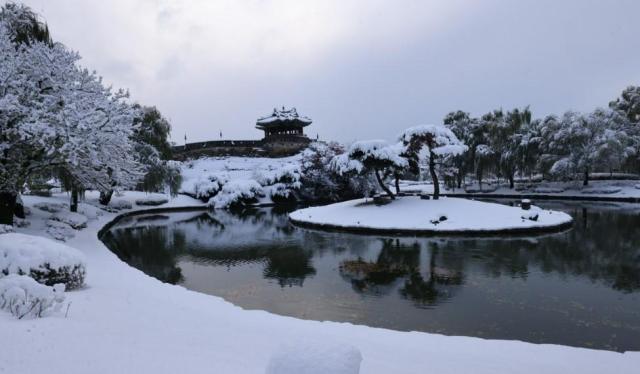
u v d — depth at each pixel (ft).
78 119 46.68
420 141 93.15
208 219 107.86
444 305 35.22
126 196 129.29
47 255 25.39
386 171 100.17
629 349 26.45
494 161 166.91
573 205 123.65
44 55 51.52
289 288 41.27
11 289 18.12
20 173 49.90
